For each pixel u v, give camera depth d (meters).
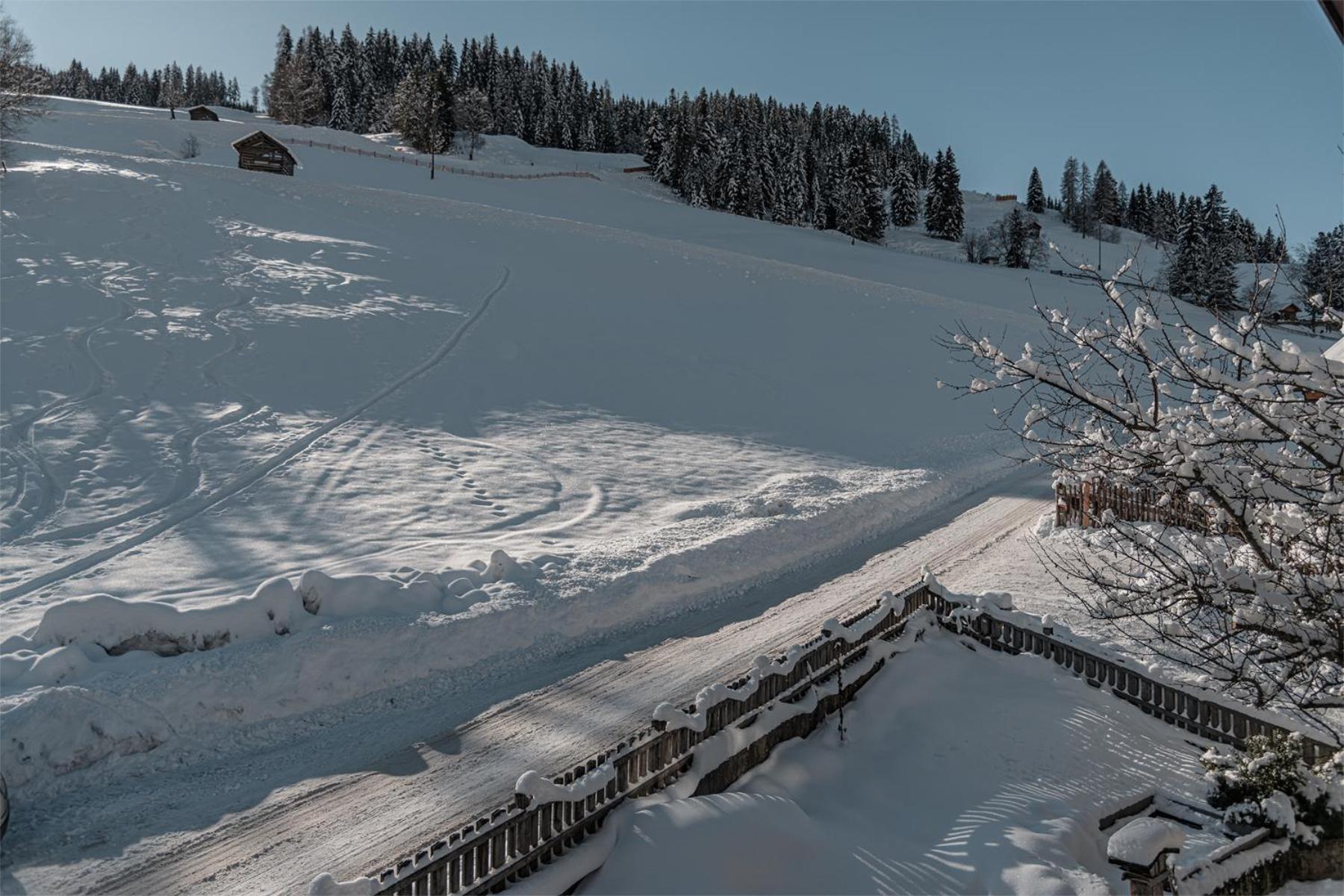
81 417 23.33
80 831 8.80
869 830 9.60
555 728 11.36
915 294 57.69
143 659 11.91
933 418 35.84
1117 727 12.48
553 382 32.59
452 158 117.88
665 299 46.53
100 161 57.38
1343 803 10.25
